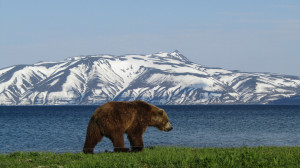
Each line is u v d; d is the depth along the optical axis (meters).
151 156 20.05
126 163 18.52
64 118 133.88
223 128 75.25
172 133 60.69
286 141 48.31
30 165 19.25
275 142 47.03
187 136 56.22
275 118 125.56
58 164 19.70
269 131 67.50
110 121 21.47
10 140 53.75
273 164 18.30
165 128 23.94
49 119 126.25
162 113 23.70
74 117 143.62
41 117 145.50
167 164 18.30
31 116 158.50
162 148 26.28
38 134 63.75
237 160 18.98
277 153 21.48
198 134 60.28
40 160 20.89
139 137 22.92
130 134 22.73
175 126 82.19
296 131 67.06
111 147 42.00
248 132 65.31
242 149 25.06
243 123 94.88
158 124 23.70
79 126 85.50
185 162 18.53
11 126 87.81
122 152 21.83
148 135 56.03
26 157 22.08
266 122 99.50
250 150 21.72
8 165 19.25
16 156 22.41
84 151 21.69
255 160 18.97
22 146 46.31
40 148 43.97
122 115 21.94
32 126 87.06
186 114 175.88
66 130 72.56
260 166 18.34
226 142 47.62
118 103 22.36
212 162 18.36
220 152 21.72
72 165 18.27
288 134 60.41
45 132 68.06
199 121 106.00
